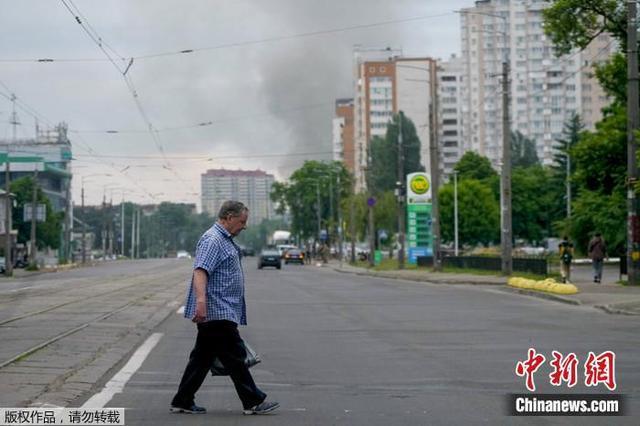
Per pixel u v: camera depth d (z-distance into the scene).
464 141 191.88
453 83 193.62
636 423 12.37
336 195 170.88
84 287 51.47
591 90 177.88
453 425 12.12
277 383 15.84
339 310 33.22
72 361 18.34
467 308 33.78
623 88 55.31
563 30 48.44
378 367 17.81
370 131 184.75
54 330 24.81
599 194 71.06
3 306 34.91
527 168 154.25
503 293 44.34
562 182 134.50
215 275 12.27
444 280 56.59
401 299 39.81
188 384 12.71
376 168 158.75
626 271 49.22
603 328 25.31
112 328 25.55
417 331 24.98
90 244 175.50
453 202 126.75
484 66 182.12
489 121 182.25
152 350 20.80
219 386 15.47
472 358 19.05
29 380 15.68
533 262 55.94
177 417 12.60
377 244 134.50
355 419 12.52
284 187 177.00
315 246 159.25
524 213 139.00
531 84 179.38
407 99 185.38
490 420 12.48
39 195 124.06
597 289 41.66
